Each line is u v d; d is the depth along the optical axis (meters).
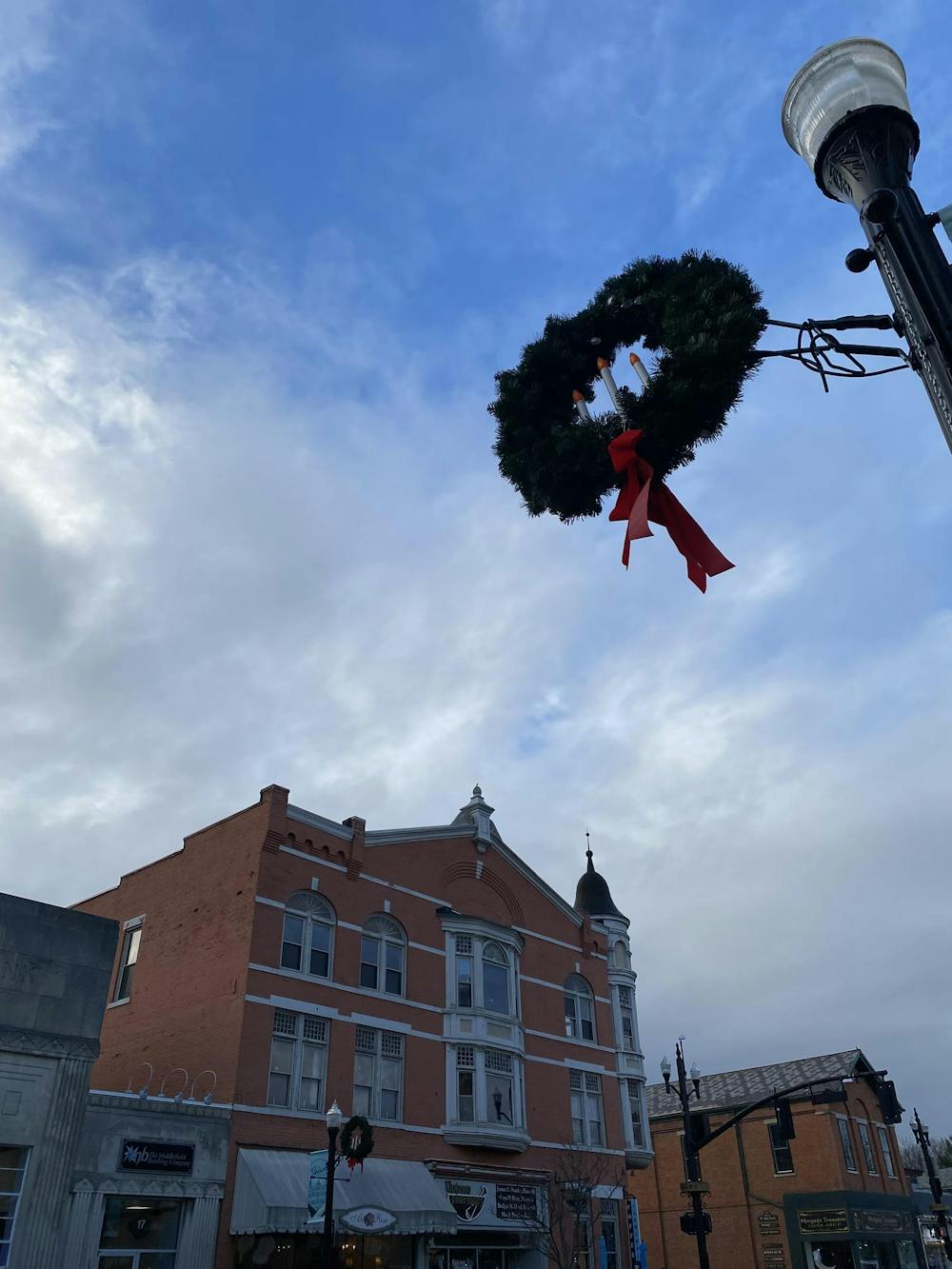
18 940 20.56
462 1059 31.44
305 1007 27.39
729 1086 53.47
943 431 4.03
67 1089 20.42
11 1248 18.75
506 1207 30.41
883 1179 50.00
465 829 35.72
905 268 4.19
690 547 5.77
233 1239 23.50
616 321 6.37
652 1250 49.53
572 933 39.28
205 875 29.36
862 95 4.42
